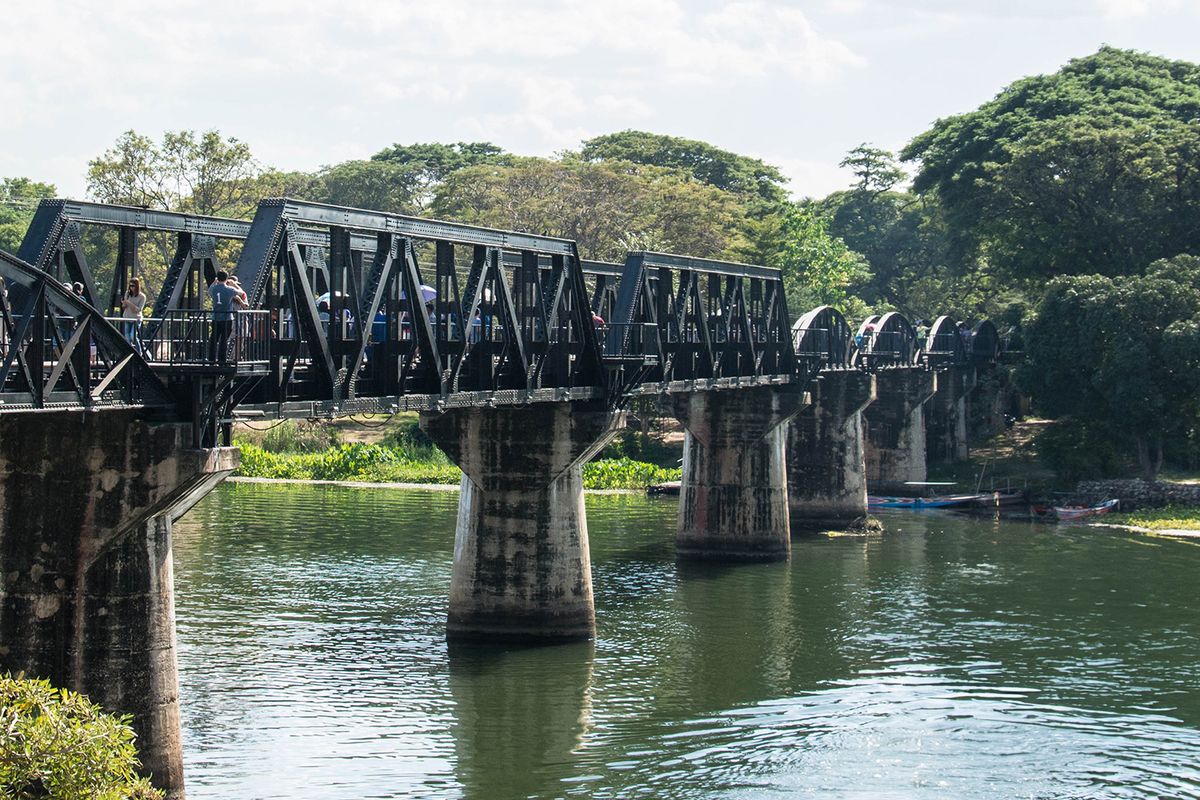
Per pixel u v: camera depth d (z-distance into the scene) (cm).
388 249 3803
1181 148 11025
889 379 10269
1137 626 5594
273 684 4497
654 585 6456
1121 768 3819
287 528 7788
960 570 6938
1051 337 9756
